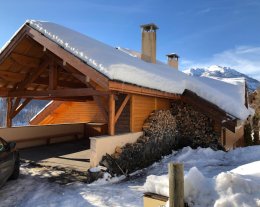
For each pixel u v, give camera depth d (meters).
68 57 9.09
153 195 3.99
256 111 21.95
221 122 13.05
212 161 11.14
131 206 5.86
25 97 12.40
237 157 11.62
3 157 6.77
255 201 3.38
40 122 18.41
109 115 9.06
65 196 6.51
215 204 3.40
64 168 8.66
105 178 7.84
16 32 10.27
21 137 12.09
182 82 13.97
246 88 21.06
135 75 9.67
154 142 11.23
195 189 3.62
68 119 17.36
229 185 3.59
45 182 7.54
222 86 19.34
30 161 9.44
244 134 18.30
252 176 4.11
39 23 9.92
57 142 13.93
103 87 8.24
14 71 11.73
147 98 12.15
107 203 6.05
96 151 8.22
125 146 9.70
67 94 10.17
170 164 3.51
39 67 11.82
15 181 7.58
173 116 13.95
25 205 6.00
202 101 13.55
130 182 7.98
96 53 9.41
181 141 13.91
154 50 16.80
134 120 10.98
